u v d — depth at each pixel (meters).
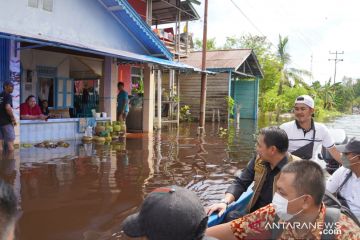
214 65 22.58
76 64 15.17
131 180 7.48
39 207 5.62
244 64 24.67
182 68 14.90
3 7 10.16
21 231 4.72
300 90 38.38
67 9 11.88
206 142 13.59
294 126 4.87
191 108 24.02
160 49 14.65
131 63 15.37
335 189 3.89
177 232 1.63
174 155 10.61
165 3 18.78
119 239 4.56
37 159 9.14
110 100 14.18
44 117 11.44
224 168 9.02
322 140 4.81
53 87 14.12
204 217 1.73
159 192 1.75
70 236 4.62
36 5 10.97
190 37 24.69
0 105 9.54
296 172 2.25
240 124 22.06
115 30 13.62
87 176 7.66
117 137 13.82
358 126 27.30
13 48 10.43
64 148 10.96
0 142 10.02
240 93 27.84
